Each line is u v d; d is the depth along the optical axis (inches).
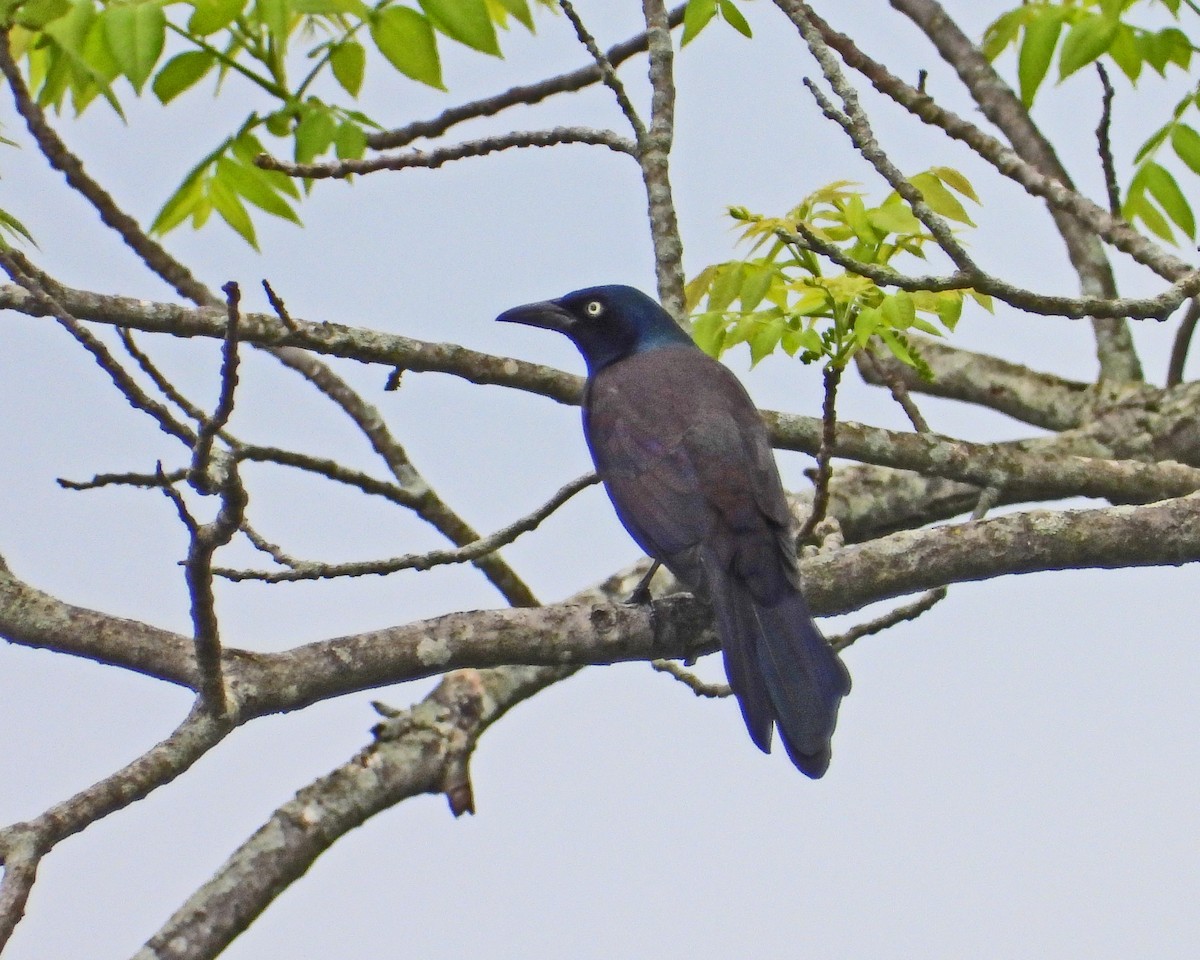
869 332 382.0
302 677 342.3
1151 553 393.4
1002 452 490.3
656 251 444.5
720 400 435.5
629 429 431.5
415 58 443.5
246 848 454.3
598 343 499.5
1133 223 497.4
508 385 462.6
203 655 319.6
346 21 473.1
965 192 434.3
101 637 341.7
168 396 310.7
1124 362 579.5
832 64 386.0
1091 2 500.7
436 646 355.6
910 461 482.3
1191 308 554.6
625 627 378.3
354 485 409.4
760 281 422.6
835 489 544.1
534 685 508.4
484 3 431.5
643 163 449.1
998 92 562.3
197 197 488.4
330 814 465.1
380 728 486.9
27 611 342.0
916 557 392.2
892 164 372.2
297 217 489.1
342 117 474.6
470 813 479.8
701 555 396.8
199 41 461.1
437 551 396.5
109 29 404.5
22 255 414.3
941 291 375.9
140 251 487.2
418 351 449.7
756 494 406.3
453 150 444.5
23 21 435.8
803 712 372.8
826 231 426.0
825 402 384.8
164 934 436.8
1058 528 392.5
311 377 513.7
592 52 448.8
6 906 292.0
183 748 322.0
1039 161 557.9
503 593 524.1
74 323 301.6
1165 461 525.7
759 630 383.6
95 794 310.5
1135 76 498.9
